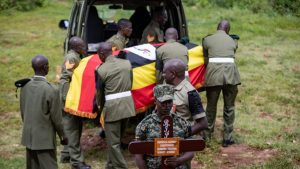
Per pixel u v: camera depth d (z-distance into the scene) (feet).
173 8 27.84
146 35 26.63
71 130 21.67
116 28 30.63
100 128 27.94
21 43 53.67
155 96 13.51
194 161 22.99
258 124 28.14
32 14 75.82
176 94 16.65
